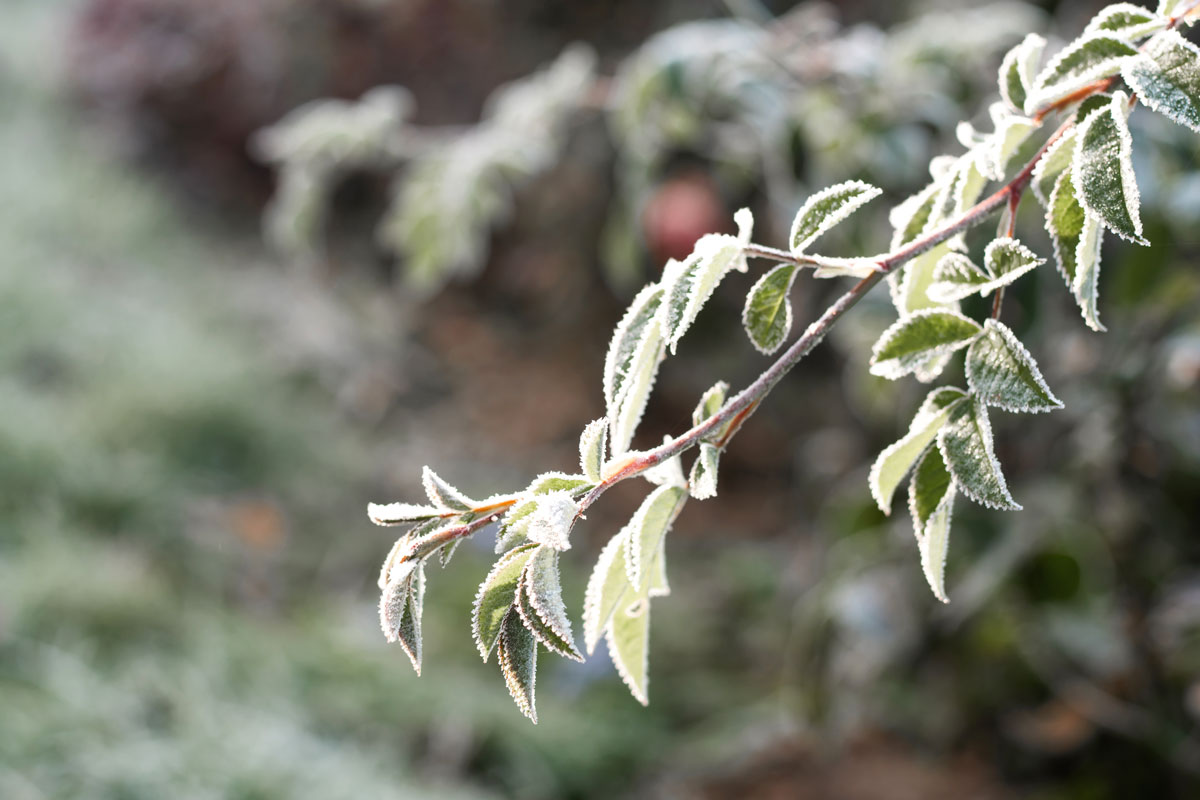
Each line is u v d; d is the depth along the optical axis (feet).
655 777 11.80
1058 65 2.08
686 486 1.95
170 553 13.38
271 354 19.11
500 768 11.37
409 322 21.57
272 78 22.18
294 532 15.19
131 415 15.23
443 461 18.35
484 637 1.62
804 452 14.97
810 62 5.02
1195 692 6.11
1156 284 4.65
